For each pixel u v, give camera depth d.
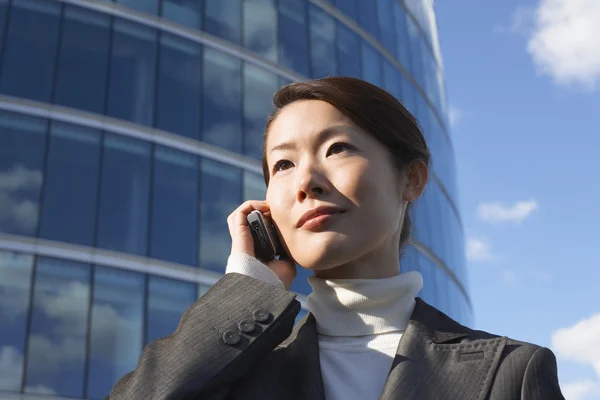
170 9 18.66
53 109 15.95
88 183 15.65
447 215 24.38
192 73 18.23
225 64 18.92
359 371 1.54
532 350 1.47
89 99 16.45
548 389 1.42
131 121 16.72
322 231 1.54
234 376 1.52
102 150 16.09
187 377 1.48
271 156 1.69
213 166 17.41
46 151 15.55
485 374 1.43
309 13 21.38
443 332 1.56
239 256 1.80
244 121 18.50
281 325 1.58
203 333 1.57
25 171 15.20
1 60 15.98
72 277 14.72
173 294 15.55
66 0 17.20
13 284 14.20
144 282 15.33
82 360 14.17
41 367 13.81
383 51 23.39
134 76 17.30
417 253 21.02
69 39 16.84
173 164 16.84
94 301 14.73
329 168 1.57
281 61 20.05
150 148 16.69
